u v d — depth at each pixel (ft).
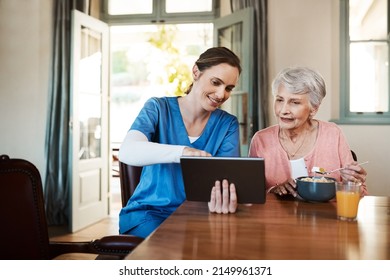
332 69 11.15
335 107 11.06
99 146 12.62
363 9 10.89
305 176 4.75
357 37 10.97
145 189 4.33
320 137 5.07
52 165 11.85
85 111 11.83
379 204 4.14
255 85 11.15
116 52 28.71
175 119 4.48
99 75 12.50
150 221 4.08
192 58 18.53
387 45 10.85
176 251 2.45
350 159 5.02
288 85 4.77
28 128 12.44
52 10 11.89
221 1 12.28
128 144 3.88
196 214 3.50
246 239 2.73
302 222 3.25
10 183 3.58
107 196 13.09
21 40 12.42
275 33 11.45
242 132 11.28
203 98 4.24
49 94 11.89
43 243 3.71
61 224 12.00
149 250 2.47
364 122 10.57
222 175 3.44
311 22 11.29
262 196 3.45
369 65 10.95
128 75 29.04
